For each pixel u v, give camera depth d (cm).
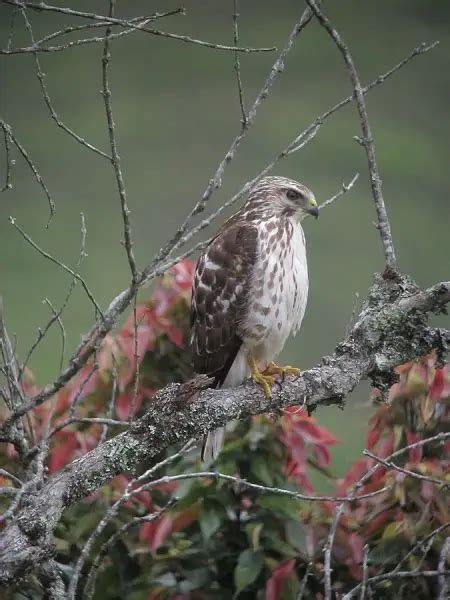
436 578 908
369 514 967
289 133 3566
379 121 3753
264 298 1052
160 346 1058
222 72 4038
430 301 884
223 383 1073
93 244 2931
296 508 958
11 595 898
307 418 988
